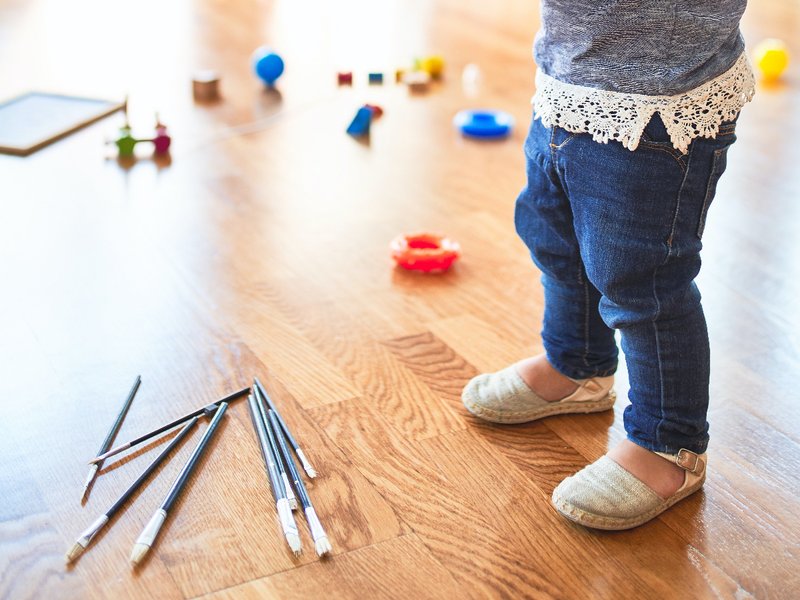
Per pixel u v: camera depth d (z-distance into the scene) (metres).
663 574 1.17
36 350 1.56
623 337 1.26
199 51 3.17
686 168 1.14
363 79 3.00
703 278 1.90
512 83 3.03
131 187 2.18
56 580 1.12
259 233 2.01
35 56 3.00
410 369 1.57
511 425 1.45
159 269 1.84
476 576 1.15
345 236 2.02
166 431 1.39
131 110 2.63
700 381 1.24
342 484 1.30
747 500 1.30
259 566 1.15
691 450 1.28
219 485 1.28
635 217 1.16
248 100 2.77
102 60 3.01
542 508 1.27
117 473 1.30
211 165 2.33
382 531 1.22
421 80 2.93
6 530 1.19
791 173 2.43
